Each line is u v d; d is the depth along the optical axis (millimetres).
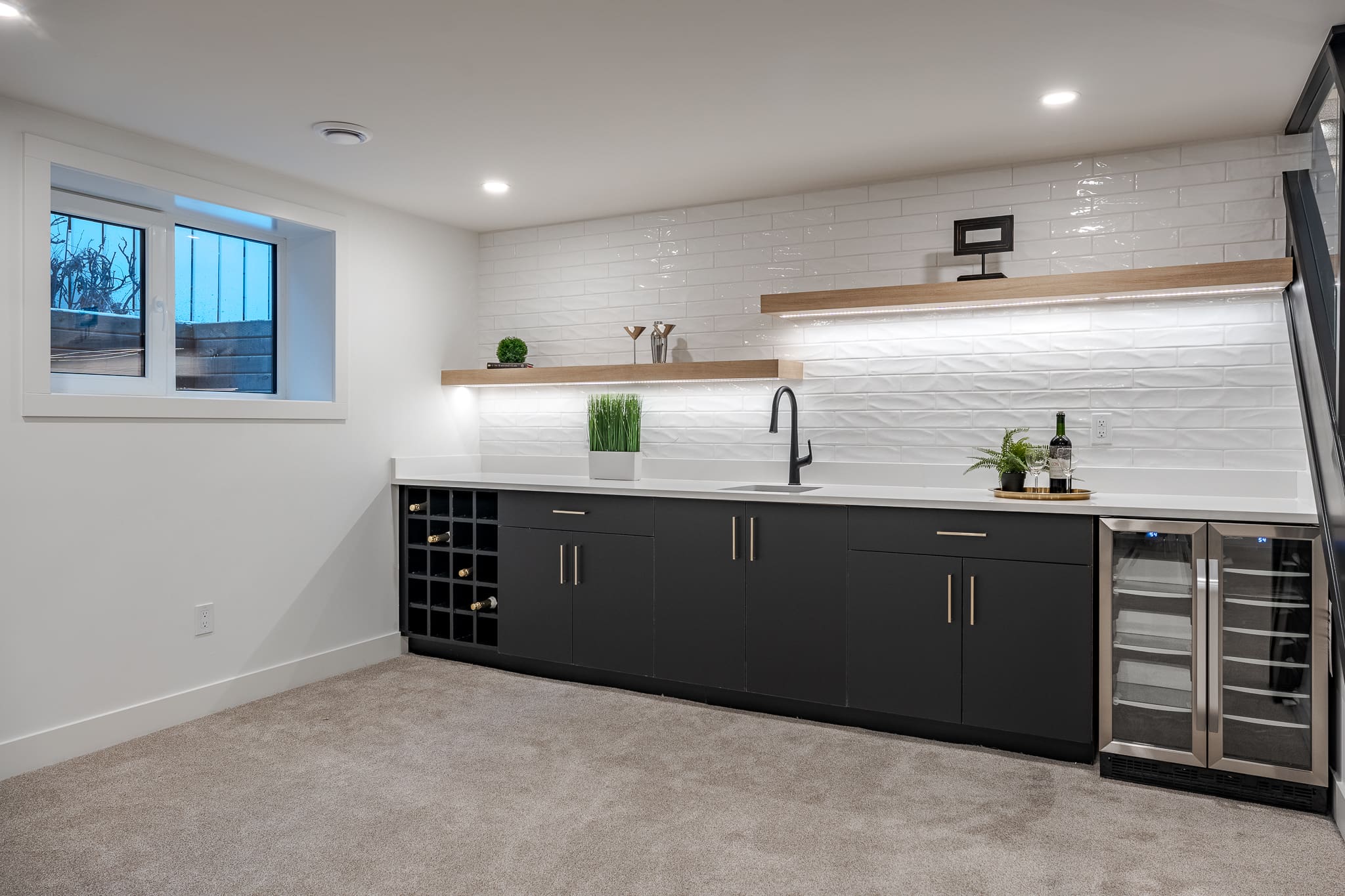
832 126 3375
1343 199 2584
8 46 2666
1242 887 2287
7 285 3078
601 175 4023
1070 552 3127
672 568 3896
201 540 3730
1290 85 2957
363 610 4500
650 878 2338
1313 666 2730
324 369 4332
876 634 3465
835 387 4223
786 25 2539
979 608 3279
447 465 4973
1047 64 2807
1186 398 3555
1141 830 2617
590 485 4137
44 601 3193
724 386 4500
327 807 2779
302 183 4129
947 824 2660
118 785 2971
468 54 2736
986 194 3896
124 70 2852
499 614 4371
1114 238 3670
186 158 3631
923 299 3686
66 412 3250
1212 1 2379
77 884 2318
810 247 4277
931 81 2949
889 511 3432
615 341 4793
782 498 3617
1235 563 2838
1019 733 3242
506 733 3473
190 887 2303
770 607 3676
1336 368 2682
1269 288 3277
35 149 3135
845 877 2338
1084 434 3721
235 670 3863
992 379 3895
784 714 3705
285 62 2793
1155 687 2967
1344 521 2566
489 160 3807
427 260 4859
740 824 2656
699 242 4555
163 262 3809
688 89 3014
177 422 3645
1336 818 2643
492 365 4914
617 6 2422
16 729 3102
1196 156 3535
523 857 2457
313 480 4223
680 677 3887
